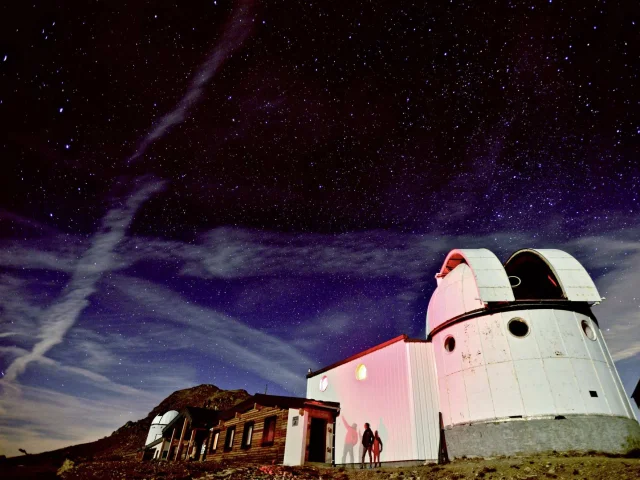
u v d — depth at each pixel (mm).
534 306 12695
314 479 11602
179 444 25484
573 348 12062
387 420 14711
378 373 16141
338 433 16859
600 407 11297
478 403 12289
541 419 11172
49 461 37000
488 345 12703
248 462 18516
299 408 16672
